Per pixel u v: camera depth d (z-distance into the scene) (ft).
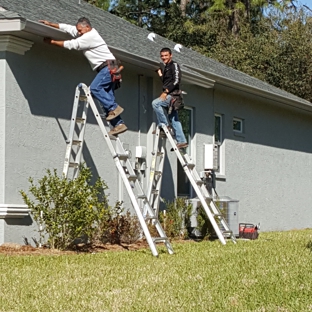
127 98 46.37
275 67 104.73
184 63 53.67
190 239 49.01
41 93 38.81
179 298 23.85
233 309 22.22
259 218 64.08
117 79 36.96
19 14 36.55
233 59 107.65
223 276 28.45
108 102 36.94
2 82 36.24
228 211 50.90
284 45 104.42
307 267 31.17
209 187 54.03
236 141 60.54
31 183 36.88
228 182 58.75
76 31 36.91
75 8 54.03
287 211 69.67
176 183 51.47
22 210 36.47
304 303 23.22
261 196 64.54
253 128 63.72
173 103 42.45
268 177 66.08
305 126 74.84
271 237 52.75
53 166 39.60
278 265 31.78
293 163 71.46
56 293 24.38
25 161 37.40
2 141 36.06
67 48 36.58
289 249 39.52
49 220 36.45
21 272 28.63
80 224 36.70
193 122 54.03
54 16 43.21
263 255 35.96
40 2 46.39
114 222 41.78
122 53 41.73
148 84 48.60
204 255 36.09
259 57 106.52
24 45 36.86
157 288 25.66
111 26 54.65
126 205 45.88
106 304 22.77
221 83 55.21
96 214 37.88
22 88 37.37
